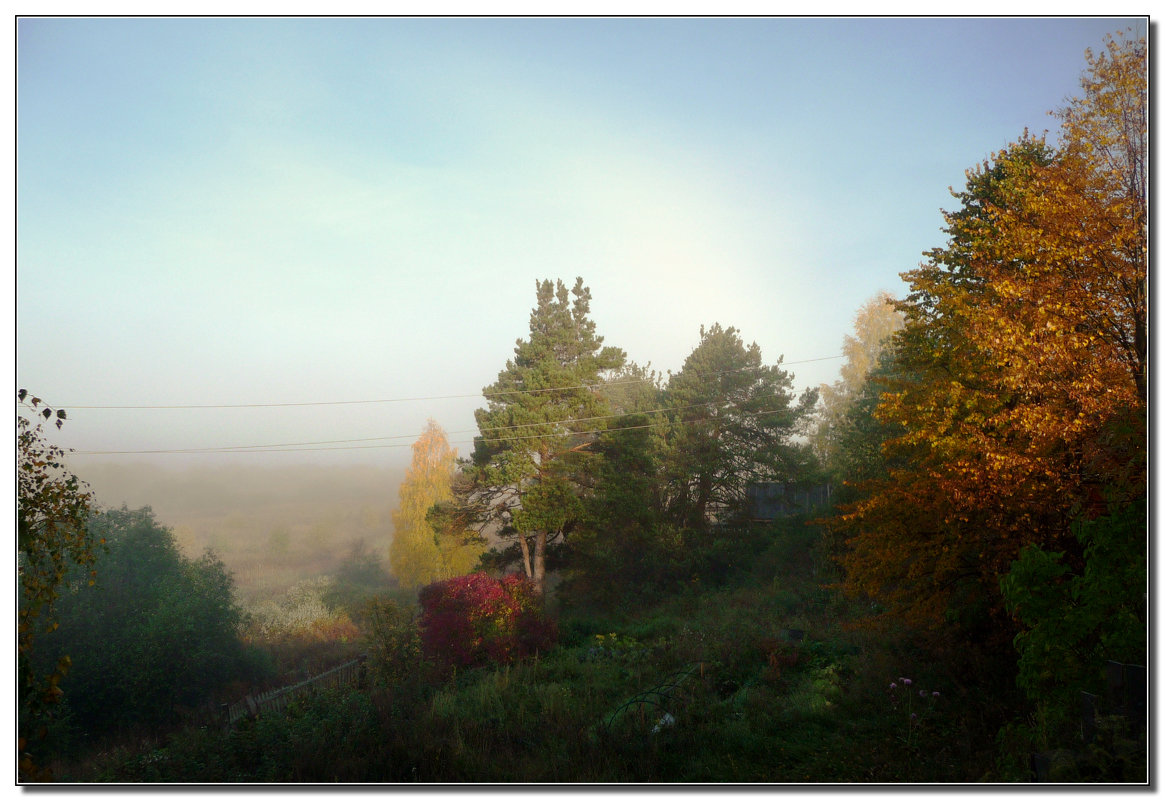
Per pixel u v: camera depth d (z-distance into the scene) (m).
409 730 12.48
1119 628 8.96
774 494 43.44
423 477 49.22
